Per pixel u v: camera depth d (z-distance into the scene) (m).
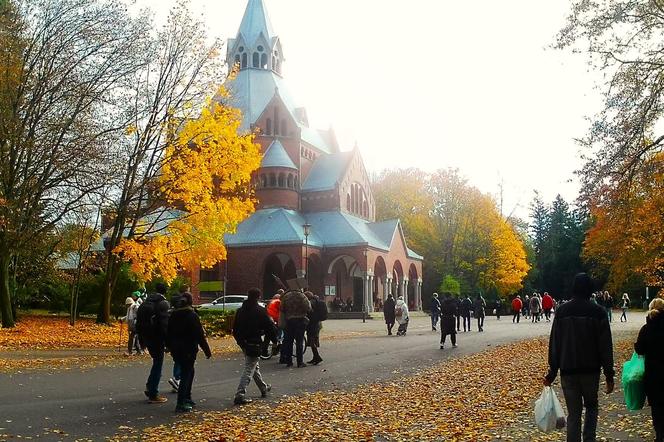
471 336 30.47
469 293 73.25
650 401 8.01
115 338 26.28
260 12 68.19
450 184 76.06
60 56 27.59
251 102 64.12
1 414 10.34
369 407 11.56
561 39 19.84
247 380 11.94
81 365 17.45
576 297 7.63
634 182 19.52
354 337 30.03
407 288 65.56
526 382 14.77
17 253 29.84
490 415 10.78
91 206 29.55
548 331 34.00
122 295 38.09
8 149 27.03
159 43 29.95
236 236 56.47
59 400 11.93
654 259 24.98
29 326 29.12
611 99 19.58
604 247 26.64
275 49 68.31
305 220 60.47
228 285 55.41
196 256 31.05
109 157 27.83
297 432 9.38
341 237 56.91
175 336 11.20
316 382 14.98
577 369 7.34
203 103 30.61
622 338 28.12
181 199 29.83
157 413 10.85
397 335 31.31
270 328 12.09
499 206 80.75
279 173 59.62
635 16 18.97
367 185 67.56
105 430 9.38
